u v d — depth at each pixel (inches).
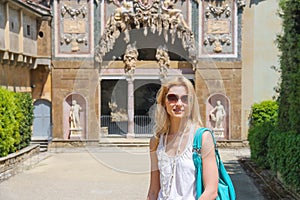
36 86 1051.3
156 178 142.3
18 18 920.9
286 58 557.9
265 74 1032.2
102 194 483.2
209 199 128.2
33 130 1031.6
